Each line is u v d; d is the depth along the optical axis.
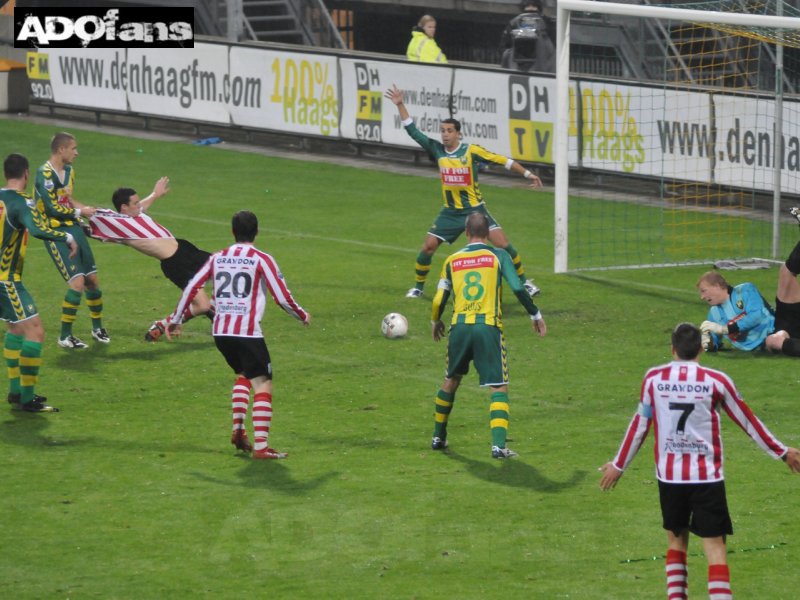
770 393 43.84
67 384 45.06
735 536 31.56
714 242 70.88
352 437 39.59
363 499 34.19
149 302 56.75
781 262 66.38
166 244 50.47
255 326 37.31
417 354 49.22
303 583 28.81
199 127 102.31
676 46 98.81
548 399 43.53
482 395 44.12
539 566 29.75
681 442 26.94
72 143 48.62
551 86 84.06
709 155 78.94
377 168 90.88
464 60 130.12
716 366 47.53
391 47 134.12
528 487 35.12
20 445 38.59
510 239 71.00
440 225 56.59
